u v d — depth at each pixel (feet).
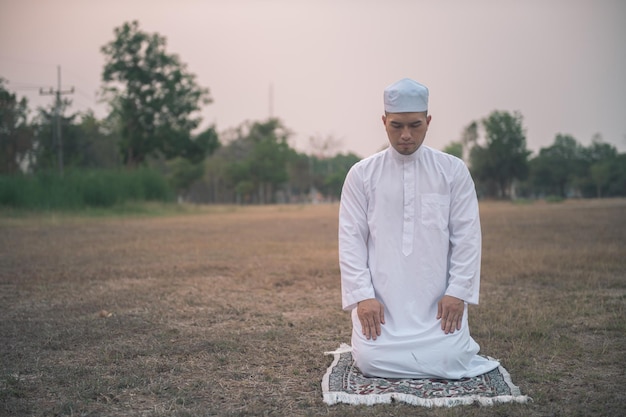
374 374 11.87
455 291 11.82
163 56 123.34
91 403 10.92
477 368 12.01
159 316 18.01
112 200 86.94
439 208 12.16
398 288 12.04
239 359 13.66
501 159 215.31
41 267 27.94
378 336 11.89
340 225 12.62
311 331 16.33
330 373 12.15
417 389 11.12
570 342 14.51
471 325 16.42
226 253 33.63
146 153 128.36
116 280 24.52
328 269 26.86
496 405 10.36
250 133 230.89
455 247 12.17
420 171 12.32
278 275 25.52
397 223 12.24
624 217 61.26
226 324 17.17
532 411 10.14
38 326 16.72
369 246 12.63
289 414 10.30
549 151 241.76
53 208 77.00
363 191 12.55
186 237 44.21
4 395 11.25
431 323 11.94
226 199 252.62
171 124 126.11
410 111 11.76
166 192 108.27
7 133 121.08
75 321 17.37
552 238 39.73
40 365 13.23
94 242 39.73
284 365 13.24
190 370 12.87
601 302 19.08
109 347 14.60
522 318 17.15
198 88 127.24
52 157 121.49
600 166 222.28
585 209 83.71
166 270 27.04
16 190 75.66
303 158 253.85
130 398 11.18
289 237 44.50
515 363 12.98
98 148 144.46
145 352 14.15
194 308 19.24
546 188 255.09
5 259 30.66
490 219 63.41
